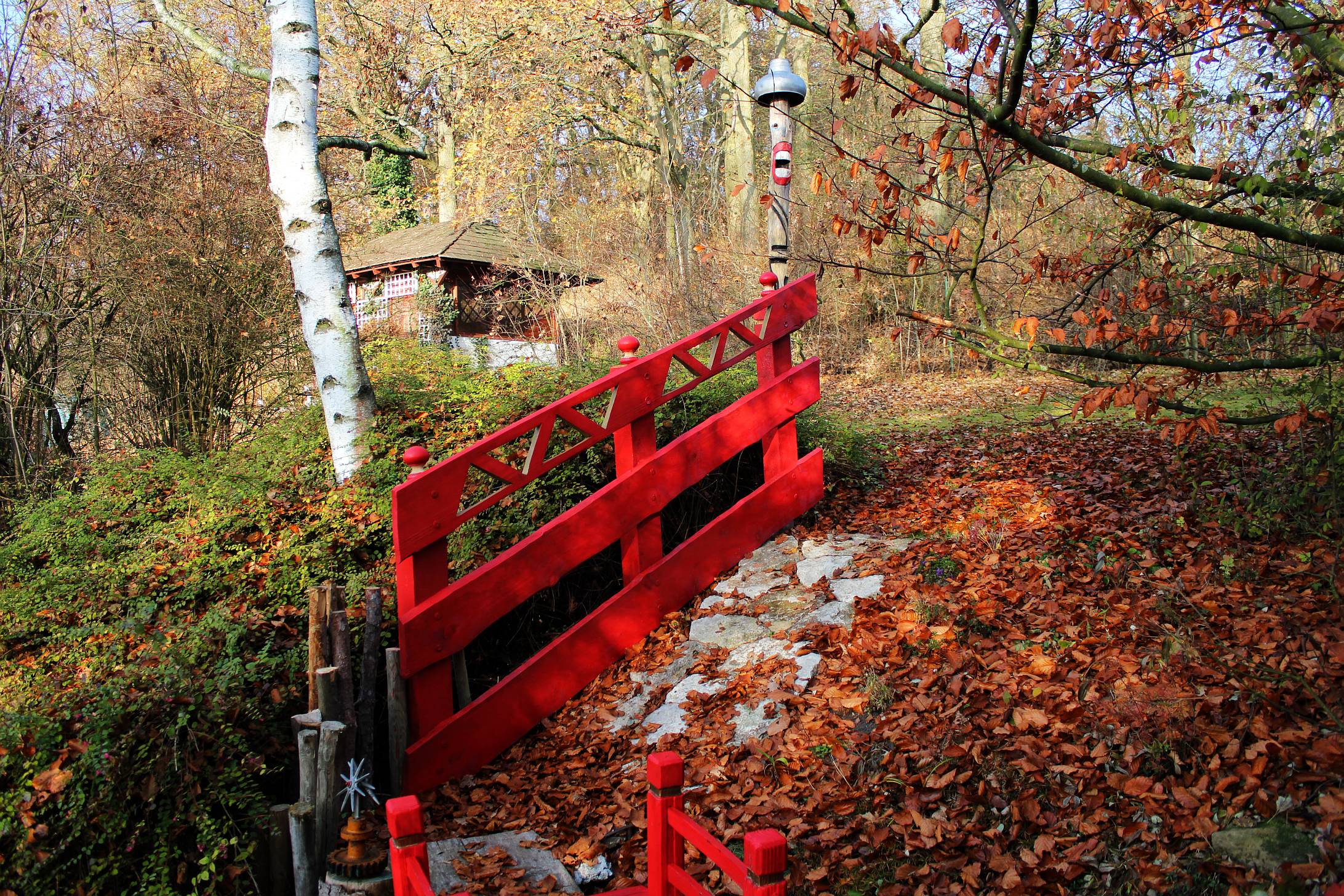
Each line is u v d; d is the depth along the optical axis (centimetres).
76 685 443
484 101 2177
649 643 577
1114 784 373
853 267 493
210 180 1185
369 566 616
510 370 795
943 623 504
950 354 1623
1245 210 491
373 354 1113
